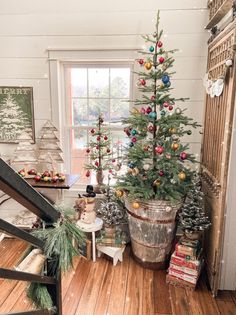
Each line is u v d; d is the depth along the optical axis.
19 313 0.75
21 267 0.83
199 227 2.22
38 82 2.96
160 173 2.18
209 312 2.02
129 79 2.96
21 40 2.88
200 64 2.73
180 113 2.28
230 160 2.01
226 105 2.01
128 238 2.89
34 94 2.99
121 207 2.74
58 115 3.01
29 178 2.77
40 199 0.77
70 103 3.10
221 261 2.19
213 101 2.40
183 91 2.81
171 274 2.31
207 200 2.50
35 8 2.79
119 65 2.92
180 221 2.34
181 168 2.25
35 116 3.04
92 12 2.74
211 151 2.41
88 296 2.15
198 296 2.18
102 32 2.77
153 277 2.41
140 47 2.76
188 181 2.34
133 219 2.43
